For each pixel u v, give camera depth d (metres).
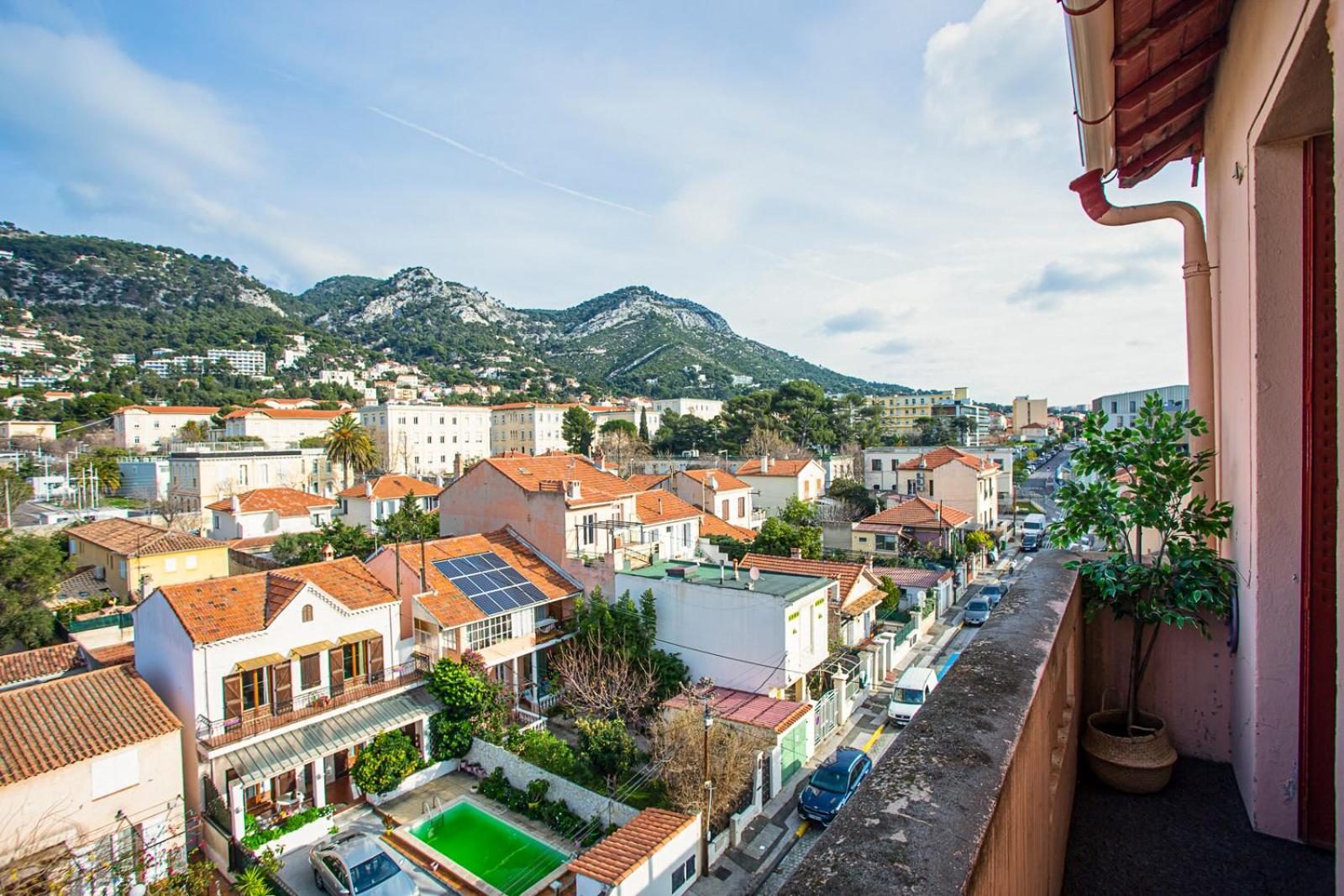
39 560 27.91
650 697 21.86
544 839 17.05
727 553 33.75
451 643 21.97
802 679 22.06
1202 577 4.52
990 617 4.14
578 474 31.38
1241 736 4.40
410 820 17.91
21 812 13.88
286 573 20.98
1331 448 3.61
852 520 50.03
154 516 53.06
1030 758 2.82
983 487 50.25
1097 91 4.10
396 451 84.44
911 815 2.05
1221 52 4.42
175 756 15.98
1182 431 4.80
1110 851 4.01
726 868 15.31
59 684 16.92
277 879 15.33
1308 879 3.58
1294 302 3.69
